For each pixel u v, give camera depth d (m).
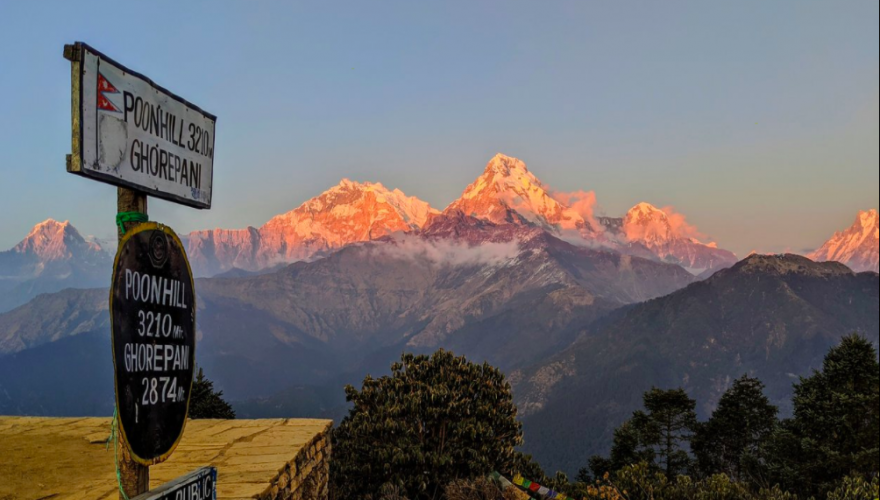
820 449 37.91
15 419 12.53
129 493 5.21
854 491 22.77
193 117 6.20
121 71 5.10
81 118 4.65
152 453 5.36
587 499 19.66
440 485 19.03
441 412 20.61
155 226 5.47
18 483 8.09
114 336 4.92
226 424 12.27
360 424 20.47
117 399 4.92
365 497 18.41
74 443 10.36
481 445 20.16
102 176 4.86
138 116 5.32
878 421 38.22
